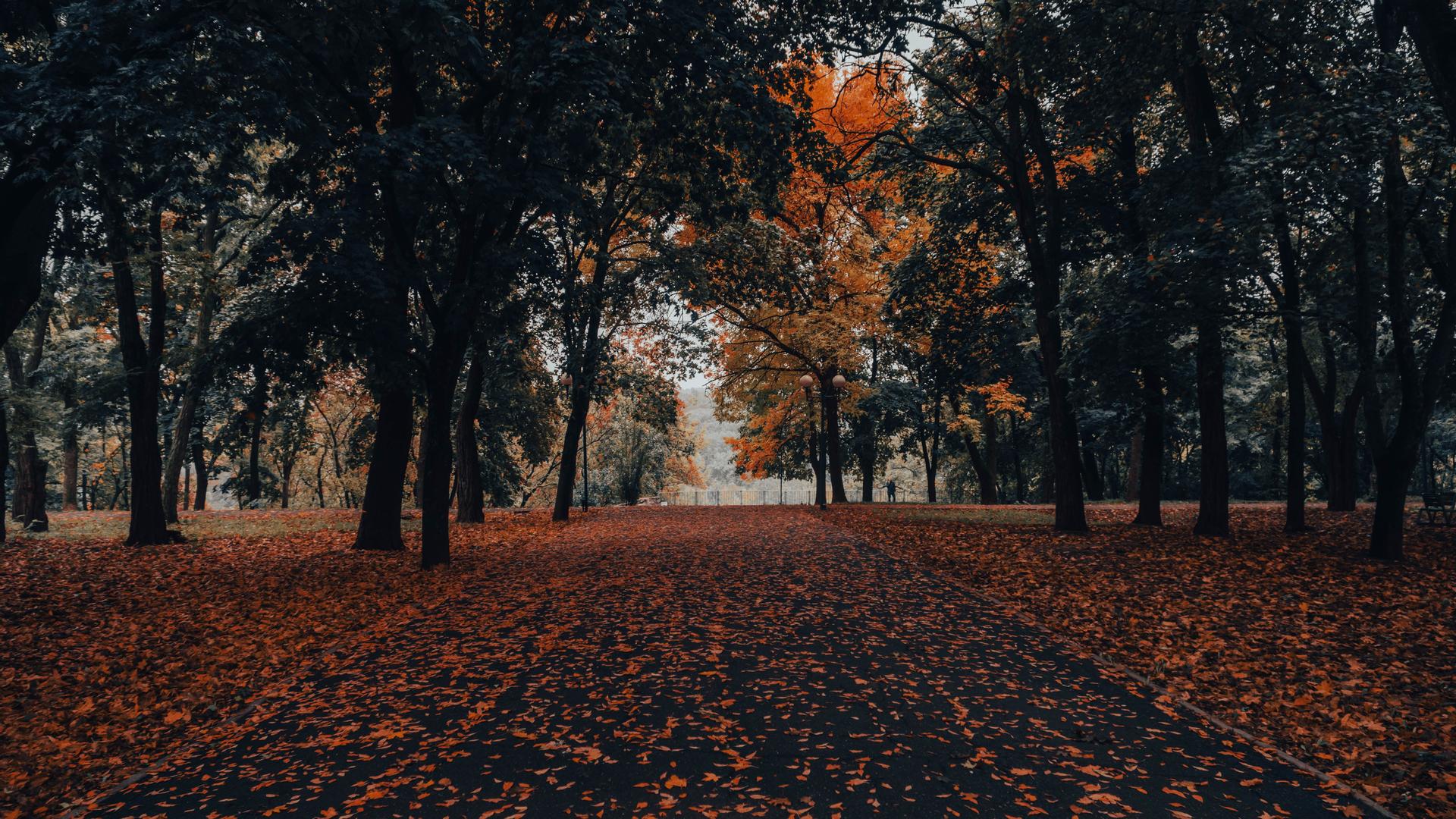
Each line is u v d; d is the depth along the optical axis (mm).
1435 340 12305
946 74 19938
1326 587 10031
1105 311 15227
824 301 28875
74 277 19828
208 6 8641
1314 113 11875
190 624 8906
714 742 4992
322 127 10961
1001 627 8398
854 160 20078
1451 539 15602
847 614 9062
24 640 8180
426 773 4582
